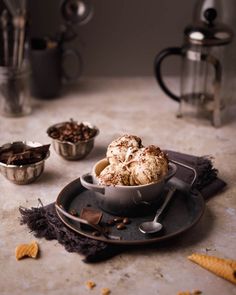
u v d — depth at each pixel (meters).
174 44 1.27
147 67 1.28
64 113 1.10
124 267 0.67
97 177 0.74
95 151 0.95
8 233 0.73
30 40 1.15
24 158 0.83
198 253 0.70
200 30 1.00
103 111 1.11
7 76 1.04
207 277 0.66
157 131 1.03
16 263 0.68
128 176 0.73
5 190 0.83
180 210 0.76
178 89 1.22
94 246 0.68
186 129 1.04
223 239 0.72
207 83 1.10
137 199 0.72
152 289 0.64
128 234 0.71
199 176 0.83
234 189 0.84
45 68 1.12
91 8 1.14
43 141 0.99
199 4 1.20
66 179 0.86
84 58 1.27
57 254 0.69
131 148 0.75
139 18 1.24
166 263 0.68
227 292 0.63
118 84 1.25
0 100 1.07
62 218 0.71
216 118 1.04
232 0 1.19
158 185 0.73
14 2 1.10
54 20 1.24
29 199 0.81
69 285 0.64
